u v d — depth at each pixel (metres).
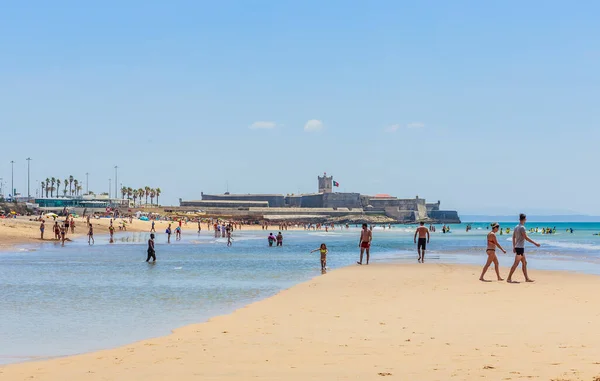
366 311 17.59
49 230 95.62
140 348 12.66
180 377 9.79
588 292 21.70
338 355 11.43
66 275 31.91
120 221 160.38
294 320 16.22
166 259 46.28
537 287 23.52
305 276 31.64
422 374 9.58
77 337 14.73
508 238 120.31
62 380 9.81
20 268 36.50
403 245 77.88
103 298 22.23
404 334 13.69
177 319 17.47
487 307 17.91
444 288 23.41
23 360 12.23
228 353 11.89
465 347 11.94
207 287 26.11
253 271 34.84
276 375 9.77
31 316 18.02
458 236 133.12
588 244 80.06
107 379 9.80
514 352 11.28
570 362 10.24
